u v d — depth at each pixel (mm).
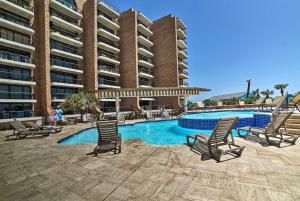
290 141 6414
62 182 3752
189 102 34219
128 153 5820
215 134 5227
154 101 43219
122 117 18766
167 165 4535
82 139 11438
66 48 28219
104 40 35688
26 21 23609
